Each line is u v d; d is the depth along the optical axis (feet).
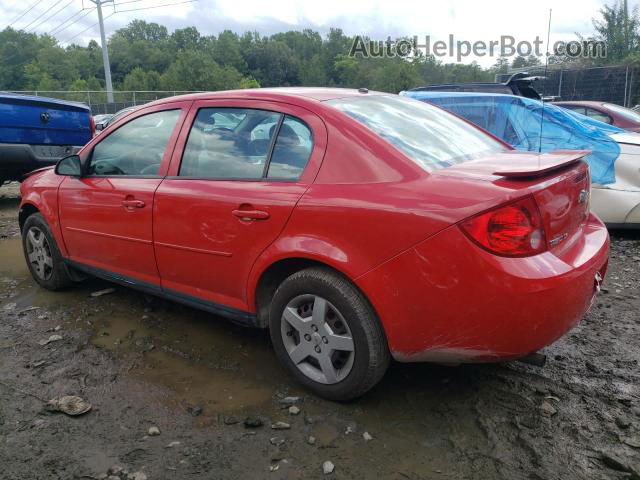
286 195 9.08
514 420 8.72
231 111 10.50
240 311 10.18
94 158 12.91
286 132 9.67
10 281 15.81
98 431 8.56
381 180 8.39
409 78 186.60
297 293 9.15
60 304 13.87
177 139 11.15
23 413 9.05
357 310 8.43
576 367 10.42
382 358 8.58
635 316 12.89
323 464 7.75
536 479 7.46
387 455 7.95
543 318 7.54
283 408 9.14
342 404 9.21
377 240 8.07
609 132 21.62
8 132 24.35
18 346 11.50
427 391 9.58
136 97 104.63
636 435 8.32
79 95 100.58
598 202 19.45
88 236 12.85
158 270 11.41
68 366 10.62
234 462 7.83
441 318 7.82
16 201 29.86
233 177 10.08
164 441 8.31
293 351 9.48
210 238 10.11
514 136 21.43
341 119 9.13
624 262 17.15
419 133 9.71
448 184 7.89
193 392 9.68
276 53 351.46
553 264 7.69
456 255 7.54
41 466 7.77
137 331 12.21
